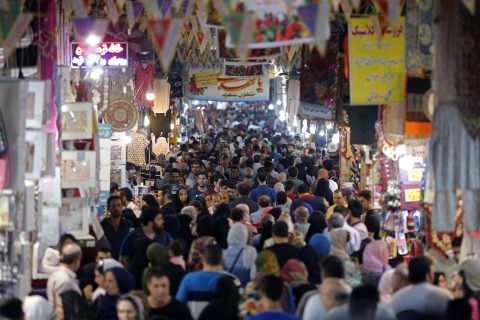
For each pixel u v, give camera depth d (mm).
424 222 14523
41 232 13453
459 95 12250
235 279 11281
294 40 11125
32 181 12594
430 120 14070
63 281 11562
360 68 14086
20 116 11414
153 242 13352
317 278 12664
